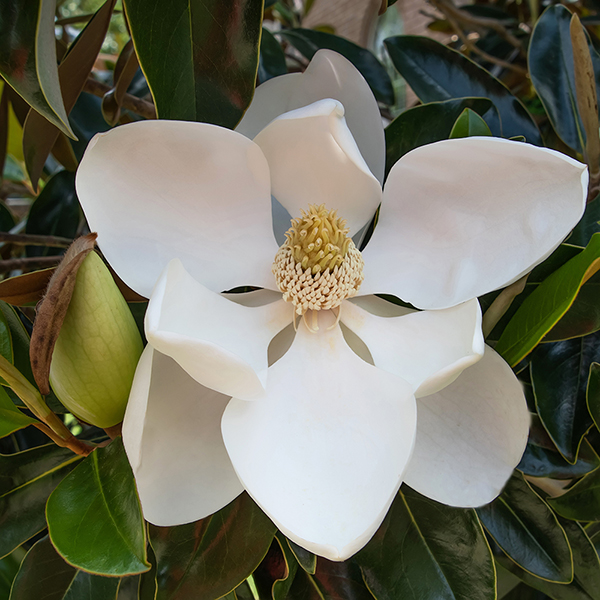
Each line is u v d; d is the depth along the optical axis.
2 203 0.59
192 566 0.35
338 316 0.37
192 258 0.35
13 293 0.33
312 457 0.33
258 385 0.31
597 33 0.70
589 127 0.42
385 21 1.05
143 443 0.32
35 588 0.38
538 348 0.42
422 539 0.37
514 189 0.34
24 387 0.32
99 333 0.31
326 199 0.37
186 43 0.33
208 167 0.34
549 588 0.42
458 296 0.35
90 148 0.32
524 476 0.42
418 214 0.37
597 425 0.39
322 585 0.39
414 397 0.32
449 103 0.43
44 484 0.39
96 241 0.33
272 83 0.37
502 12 0.71
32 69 0.30
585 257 0.34
